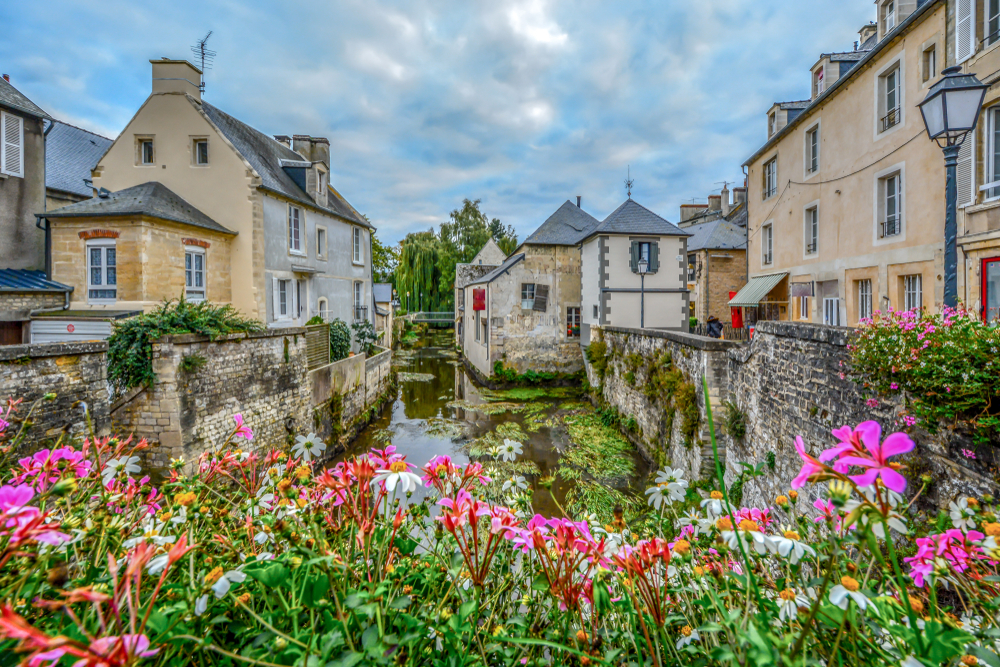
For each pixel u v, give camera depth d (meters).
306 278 16.11
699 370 8.65
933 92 4.26
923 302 9.24
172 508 1.73
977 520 1.74
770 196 15.77
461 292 34.56
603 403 15.56
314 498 1.83
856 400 4.75
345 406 13.61
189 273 11.95
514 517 1.72
